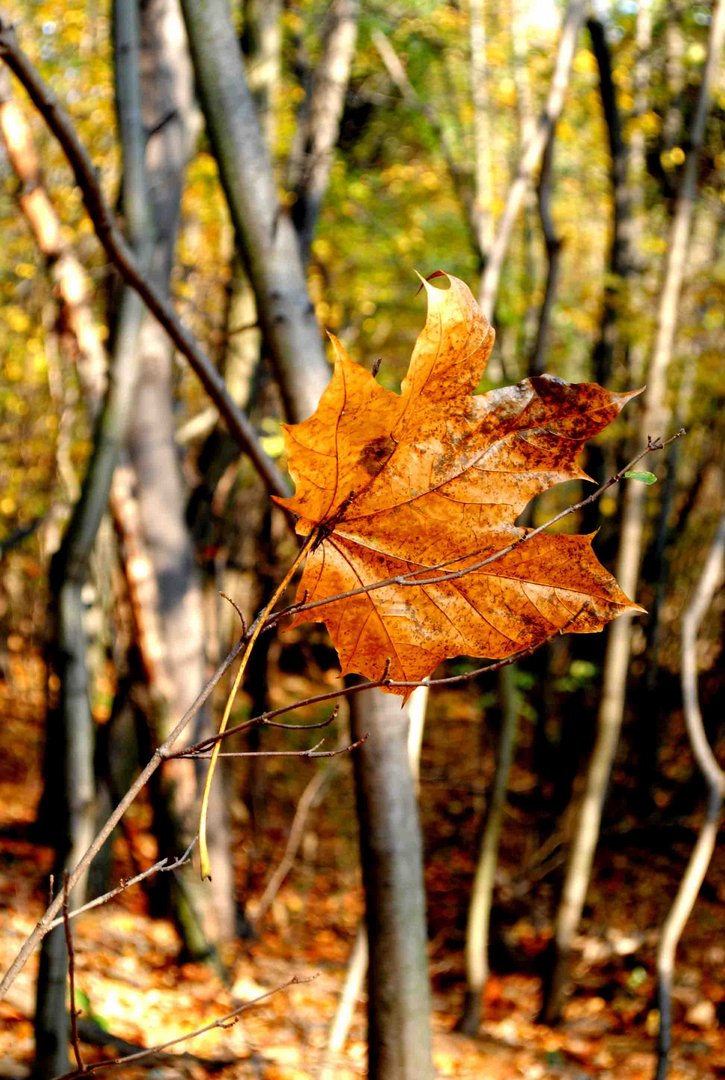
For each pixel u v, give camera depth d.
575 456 1.05
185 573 7.39
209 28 2.79
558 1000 7.44
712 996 8.04
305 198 8.17
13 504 13.18
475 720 14.90
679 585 13.45
